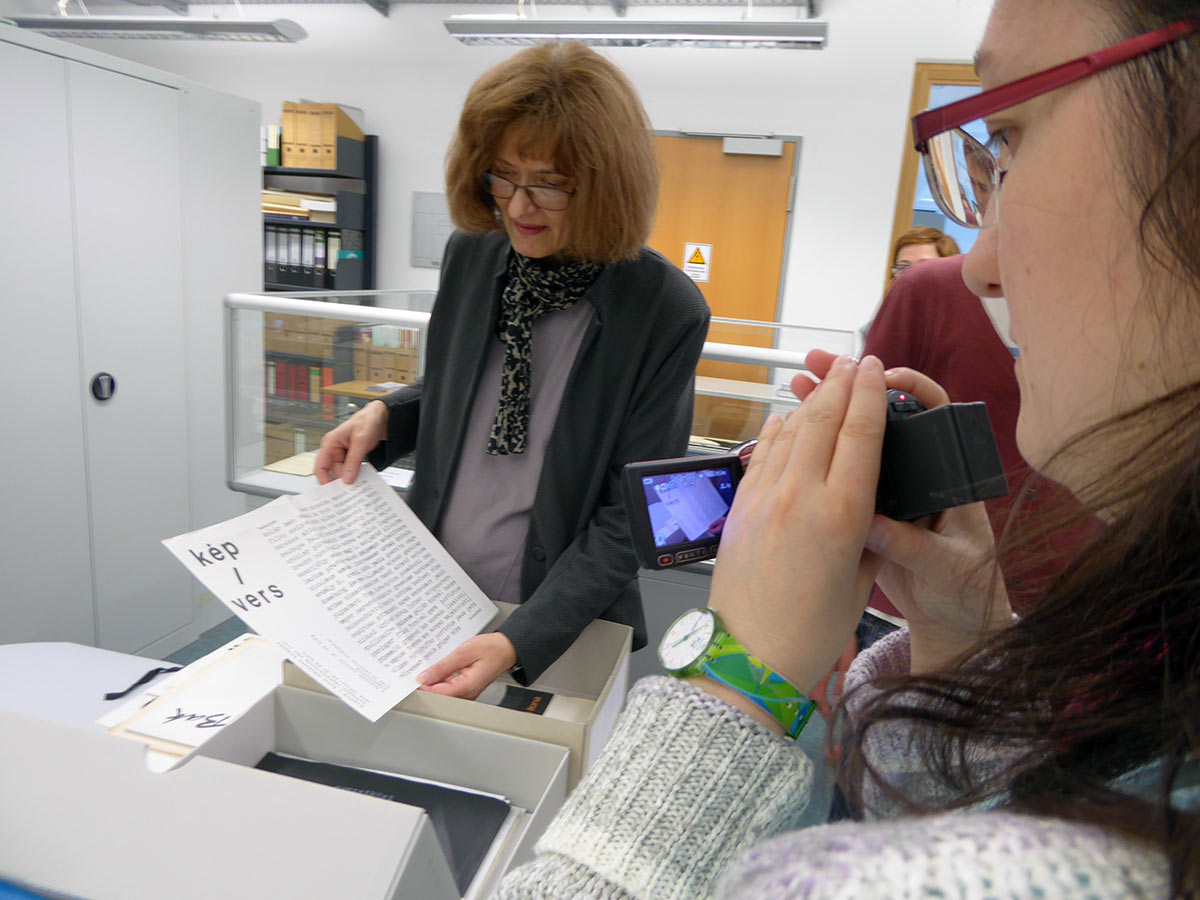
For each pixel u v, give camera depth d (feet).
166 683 2.79
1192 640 0.70
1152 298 0.80
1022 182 0.91
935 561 1.37
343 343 6.42
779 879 0.63
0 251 6.01
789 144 15.02
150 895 1.63
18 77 5.91
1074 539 0.89
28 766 1.67
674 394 3.61
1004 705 0.85
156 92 7.00
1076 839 0.58
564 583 3.16
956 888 0.56
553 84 3.08
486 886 2.08
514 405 3.63
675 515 1.89
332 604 2.71
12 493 6.37
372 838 1.52
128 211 6.91
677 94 15.42
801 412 1.28
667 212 15.84
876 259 15.06
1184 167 0.75
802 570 1.17
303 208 16.20
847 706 1.14
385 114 16.99
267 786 1.58
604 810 1.08
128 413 7.23
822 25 11.34
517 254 3.63
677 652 1.24
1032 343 0.94
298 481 6.76
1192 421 0.75
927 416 1.33
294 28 14.30
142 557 7.61
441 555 3.35
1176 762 0.63
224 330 6.59
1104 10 0.82
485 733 2.45
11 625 6.51
